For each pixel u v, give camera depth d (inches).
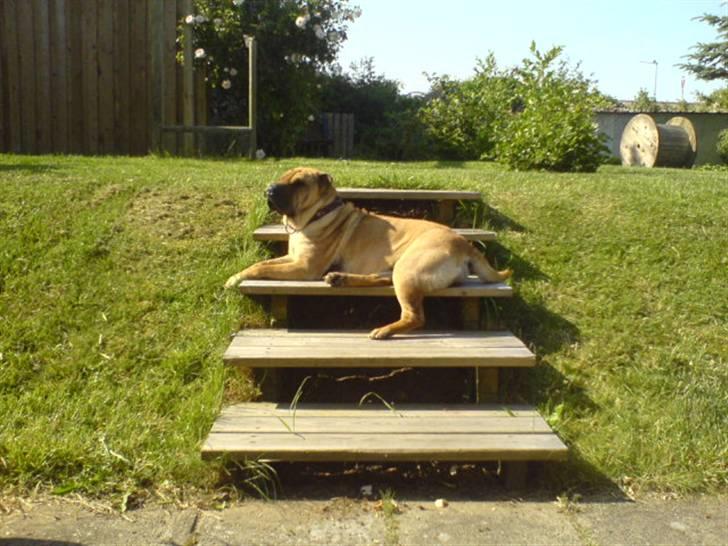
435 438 82.4
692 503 79.6
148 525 72.9
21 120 251.8
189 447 84.4
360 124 406.3
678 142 423.8
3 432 86.4
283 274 107.6
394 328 100.6
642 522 75.2
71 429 87.0
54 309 106.8
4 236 119.3
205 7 282.7
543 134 211.9
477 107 350.0
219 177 149.1
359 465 86.8
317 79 333.1
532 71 234.5
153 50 239.8
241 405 92.1
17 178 140.6
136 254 117.8
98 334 103.0
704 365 102.0
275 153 317.7
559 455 79.7
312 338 99.7
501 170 208.2
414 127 361.7
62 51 249.6
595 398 96.3
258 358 91.3
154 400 92.3
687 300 114.0
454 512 76.5
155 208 129.6
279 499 78.7
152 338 103.0
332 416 88.7
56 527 71.9
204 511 75.8
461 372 104.1
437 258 102.9
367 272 107.9
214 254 118.6
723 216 133.4
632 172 245.3
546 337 107.1
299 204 106.6
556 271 119.8
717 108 751.1
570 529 73.5
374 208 134.3
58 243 119.3
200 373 97.4
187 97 257.9
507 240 126.3
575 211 135.5
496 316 109.6
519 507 78.0
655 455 86.4
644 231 129.2
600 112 519.2
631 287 116.8
